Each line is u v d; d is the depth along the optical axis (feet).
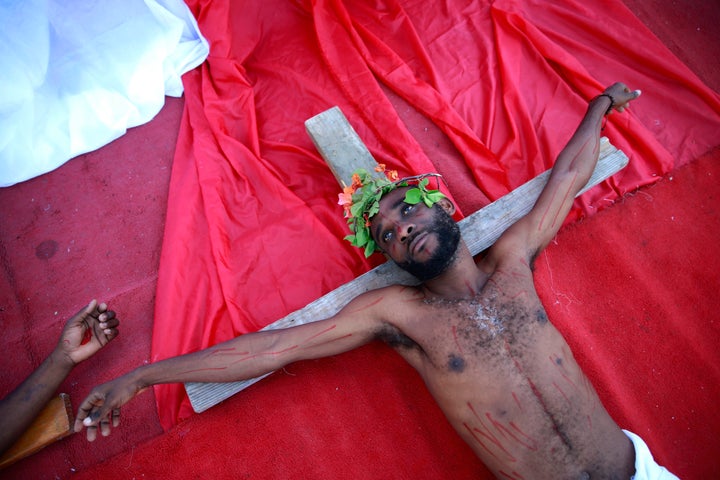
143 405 8.49
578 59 11.00
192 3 10.76
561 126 10.22
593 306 8.91
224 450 8.18
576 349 8.55
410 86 10.66
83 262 9.62
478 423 6.81
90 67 9.85
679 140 10.14
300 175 10.18
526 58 10.90
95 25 9.52
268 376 8.65
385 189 7.38
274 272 9.27
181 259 9.28
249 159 9.96
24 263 9.61
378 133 10.33
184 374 7.11
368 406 8.43
